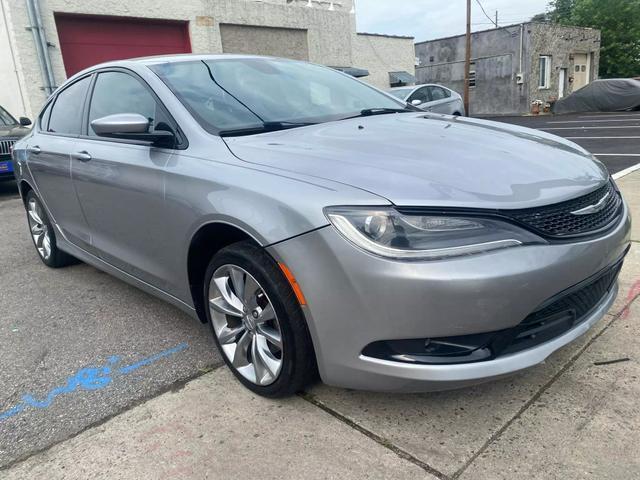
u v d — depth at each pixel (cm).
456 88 3020
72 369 285
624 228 236
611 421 213
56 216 408
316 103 321
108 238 336
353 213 193
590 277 213
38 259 496
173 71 310
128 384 266
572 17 3788
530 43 2644
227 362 260
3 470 210
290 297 214
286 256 205
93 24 1203
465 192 197
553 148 261
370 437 214
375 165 217
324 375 213
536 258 191
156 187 270
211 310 261
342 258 192
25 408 252
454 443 207
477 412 225
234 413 236
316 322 204
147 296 382
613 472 188
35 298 393
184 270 268
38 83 1117
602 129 1470
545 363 257
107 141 327
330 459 203
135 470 204
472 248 186
